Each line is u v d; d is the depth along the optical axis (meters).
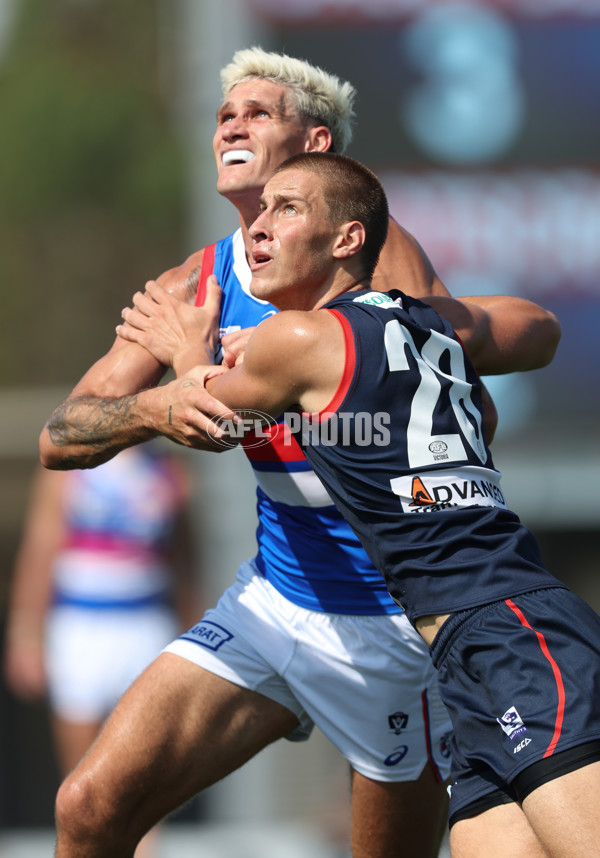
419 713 12.62
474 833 10.37
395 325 10.42
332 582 12.38
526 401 26.73
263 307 12.27
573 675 9.61
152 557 24.69
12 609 28.11
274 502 12.52
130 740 11.91
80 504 24.31
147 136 94.81
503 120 25.98
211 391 10.92
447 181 26.02
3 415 42.59
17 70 97.12
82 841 11.86
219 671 12.26
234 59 12.88
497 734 9.78
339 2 25.53
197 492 28.59
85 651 24.14
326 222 10.91
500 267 26.14
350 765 13.01
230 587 13.09
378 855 13.07
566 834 9.20
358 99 25.69
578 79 25.94
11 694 34.03
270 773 26.44
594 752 9.34
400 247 12.84
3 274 93.56
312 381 10.27
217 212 25.22
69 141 93.06
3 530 36.31
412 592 10.24
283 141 12.49
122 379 12.29
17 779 33.56
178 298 12.92
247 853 24.97
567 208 26.12
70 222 94.50
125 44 96.56
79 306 94.44
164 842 25.91
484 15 25.78
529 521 27.27
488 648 9.85
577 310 26.41
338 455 10.37
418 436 10.31
